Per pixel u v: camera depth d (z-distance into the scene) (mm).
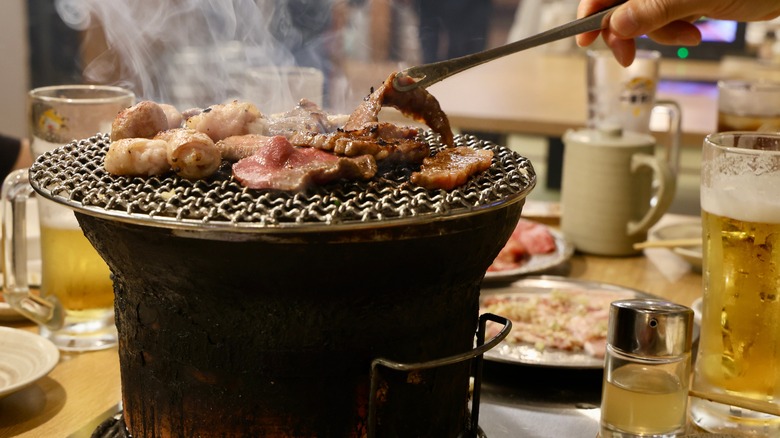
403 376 557
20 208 723
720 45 1977
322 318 532
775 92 906
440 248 529
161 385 562
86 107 769
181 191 527
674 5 651
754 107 908
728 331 637
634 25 656
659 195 920
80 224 565
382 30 2424
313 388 546
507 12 2723
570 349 732
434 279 544
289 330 533
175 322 546
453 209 519
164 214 506
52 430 636
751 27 1960
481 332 620
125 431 604
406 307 543
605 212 942
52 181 553
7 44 2084
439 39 2727
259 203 512
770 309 624
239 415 550
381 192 534
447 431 589
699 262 891
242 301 527
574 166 956
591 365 689
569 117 1506
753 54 1971
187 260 516
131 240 523
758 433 636
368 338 543
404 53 2549
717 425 646
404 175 566
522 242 935
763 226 613
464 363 592
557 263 890
